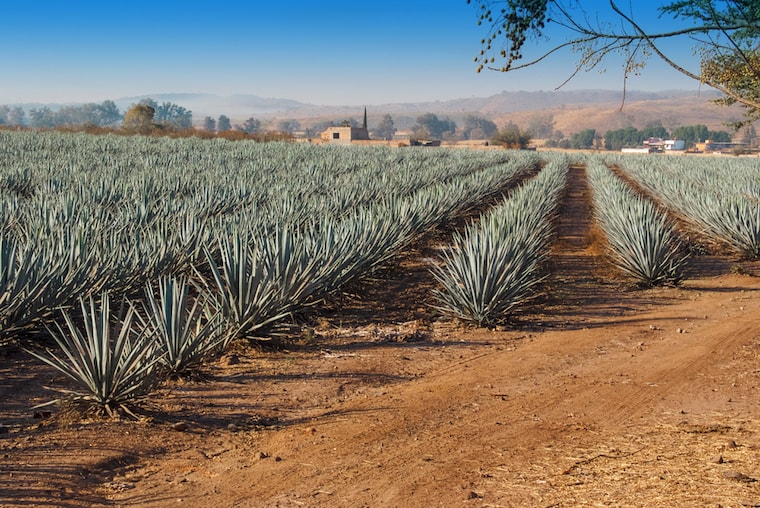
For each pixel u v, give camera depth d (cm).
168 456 566
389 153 5650
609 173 4372
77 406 645
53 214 1335
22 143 4759
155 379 689
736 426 608
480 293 1010
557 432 610
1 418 632
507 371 811
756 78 660
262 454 568
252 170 3147
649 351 894
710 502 441
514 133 13575
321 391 734
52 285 891
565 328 1022
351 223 1282
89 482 513
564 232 2153
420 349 905
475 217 2373
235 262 905
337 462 552
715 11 607
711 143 16100
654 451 552
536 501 467
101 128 8562
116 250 1045
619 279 1387
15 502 470
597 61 613
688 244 1806
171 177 2442
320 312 1073
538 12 588
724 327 1012
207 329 794
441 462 547
